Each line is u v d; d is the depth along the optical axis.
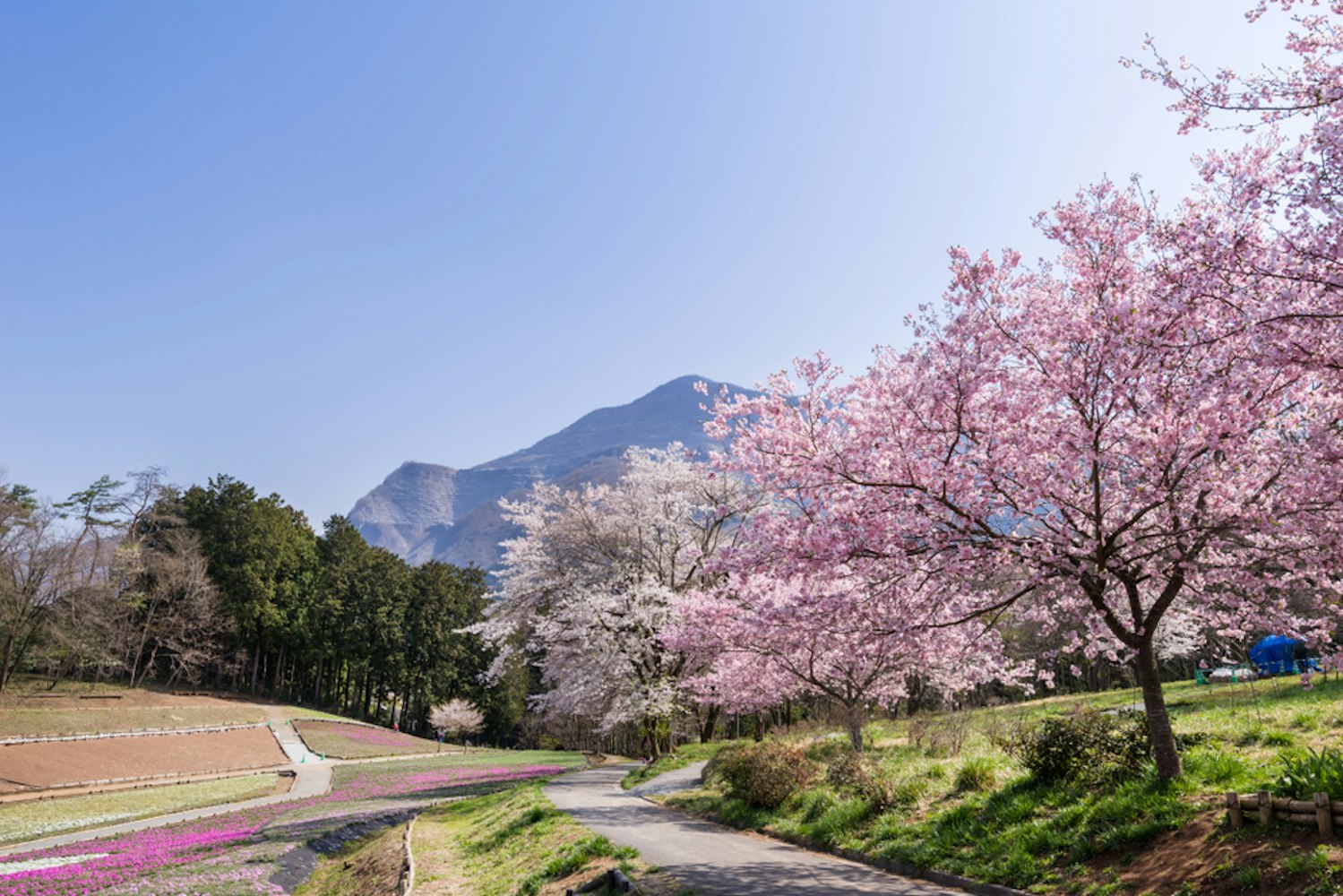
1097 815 9.63
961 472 10.45
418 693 80.44
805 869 11.25
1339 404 9.29
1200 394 8.86
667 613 29.56
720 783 20.39
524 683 84.12
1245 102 8.66
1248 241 8.91
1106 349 9.54
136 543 63.69
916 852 10.94
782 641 15.70
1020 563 10.53
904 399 11.34
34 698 51.03
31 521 53.44
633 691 31.58
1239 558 10.78
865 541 11.02
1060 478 9.94
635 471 35.28
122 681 64.50
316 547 85.81
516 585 34.41
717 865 11.75
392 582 81.06
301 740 56.75
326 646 74.81
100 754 41.16
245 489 77.38
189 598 65.56
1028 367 10.89
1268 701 19.53
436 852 16.48
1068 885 8.52
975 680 19.05
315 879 17.84
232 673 73.25
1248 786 8.84
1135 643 10.31
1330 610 10.23
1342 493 8.88
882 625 11.91
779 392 12.97
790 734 26.16
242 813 28.55
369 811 25.83
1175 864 8.02
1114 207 10.54
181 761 43.88
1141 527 10.62
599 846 12.72
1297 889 6.69
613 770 37.25
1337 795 7.44
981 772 13.12
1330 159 8.02
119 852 20.75
